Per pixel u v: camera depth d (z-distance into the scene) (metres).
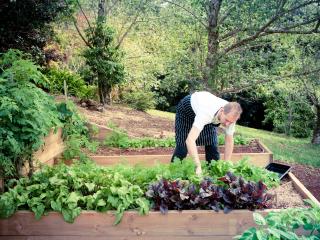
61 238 3.65
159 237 3.60
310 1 8.78
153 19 13.02
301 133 15.63
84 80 14.25
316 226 2.88
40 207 3.61
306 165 9.15
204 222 3.58
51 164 5.81
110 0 13.68
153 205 3.72
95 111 11.23
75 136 6.06
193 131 4.35
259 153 6.45
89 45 12.62
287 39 10.29
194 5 9.59
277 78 10.55
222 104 4.43
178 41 11.08
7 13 10.27
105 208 3.63
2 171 4.05
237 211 3.58
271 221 2.84
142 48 14.38
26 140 4.16
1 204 3.61
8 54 4.69
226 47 10.66
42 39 11.62
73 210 3.59
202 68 10.52
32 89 4.32
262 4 8.71
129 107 14.06
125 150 7.27
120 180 3.99
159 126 10.96
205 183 3.85
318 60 10.70
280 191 4.80
